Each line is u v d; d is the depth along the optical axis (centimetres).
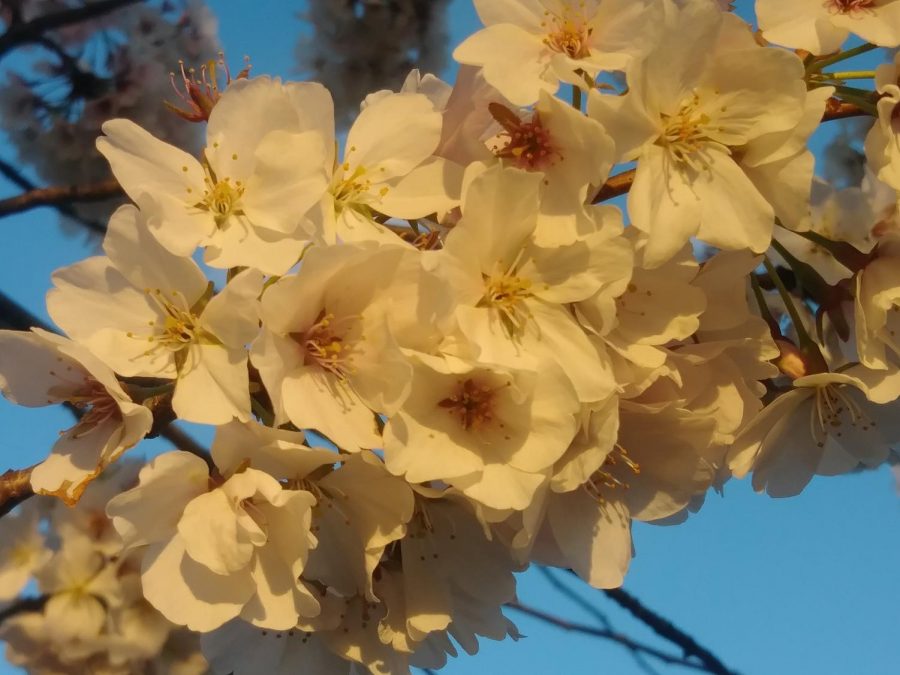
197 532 19
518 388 20
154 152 20
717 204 21
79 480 20
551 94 21
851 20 22
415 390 20
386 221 22
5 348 20
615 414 20
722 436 22
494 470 20
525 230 21
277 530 20
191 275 20
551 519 22
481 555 22
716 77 21
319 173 20
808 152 21
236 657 22
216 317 19
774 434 23
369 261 20
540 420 20
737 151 22
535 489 20
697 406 22
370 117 22
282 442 19
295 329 20
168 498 20
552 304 21
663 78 21
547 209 21
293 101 21
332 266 20
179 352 20
